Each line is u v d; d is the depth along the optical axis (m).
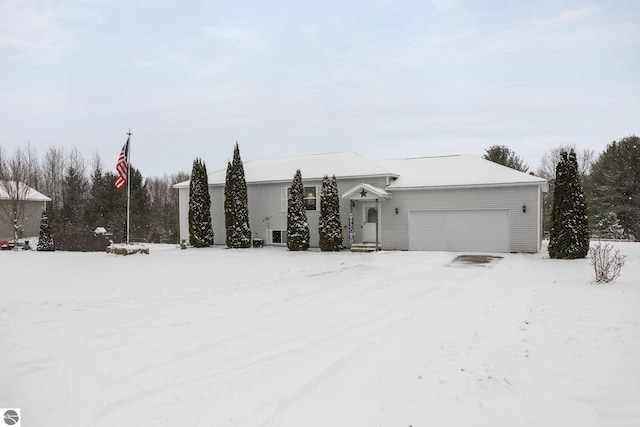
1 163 38.09
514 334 6.24
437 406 4.21
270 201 25.28
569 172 16.77
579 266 14.01
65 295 10.23
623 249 19.64
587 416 3.95
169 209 49.62
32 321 7.76
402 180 22.47
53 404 4.42
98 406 4.36
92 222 39.72
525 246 19.20
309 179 23.75
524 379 4.75
